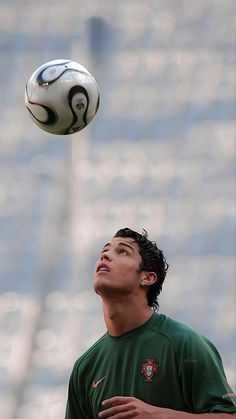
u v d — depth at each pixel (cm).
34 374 3828
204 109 5119
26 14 6031
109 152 4931
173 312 3953
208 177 4684
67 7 6028
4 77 5688
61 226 4591
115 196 4681
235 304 3962
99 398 1362
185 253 4288
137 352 1347
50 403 3619
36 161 5009
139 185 4725
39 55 5775
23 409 3622
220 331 3850
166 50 5616
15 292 4306
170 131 5028
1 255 4519
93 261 4331
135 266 1366
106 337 1393
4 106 5472
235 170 4697
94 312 4072
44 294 4247
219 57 5466
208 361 1320
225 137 4897
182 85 5331
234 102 5116
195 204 4550
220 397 1297
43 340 4000
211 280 4131
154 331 1355
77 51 5716
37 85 1616
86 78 1627
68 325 4044
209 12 5791
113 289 1353
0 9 6088
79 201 4691
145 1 5972
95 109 1645
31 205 4772
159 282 1389
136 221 4500
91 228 4516
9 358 3947
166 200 4597
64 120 1620
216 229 4391
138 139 5016
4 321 4159
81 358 1403
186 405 1322
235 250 4262
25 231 4628
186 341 1332
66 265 4375
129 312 1362
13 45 5856
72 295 4197
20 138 5194
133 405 1270
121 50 5688
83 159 4897
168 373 1323
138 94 5334
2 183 4931
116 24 5856
